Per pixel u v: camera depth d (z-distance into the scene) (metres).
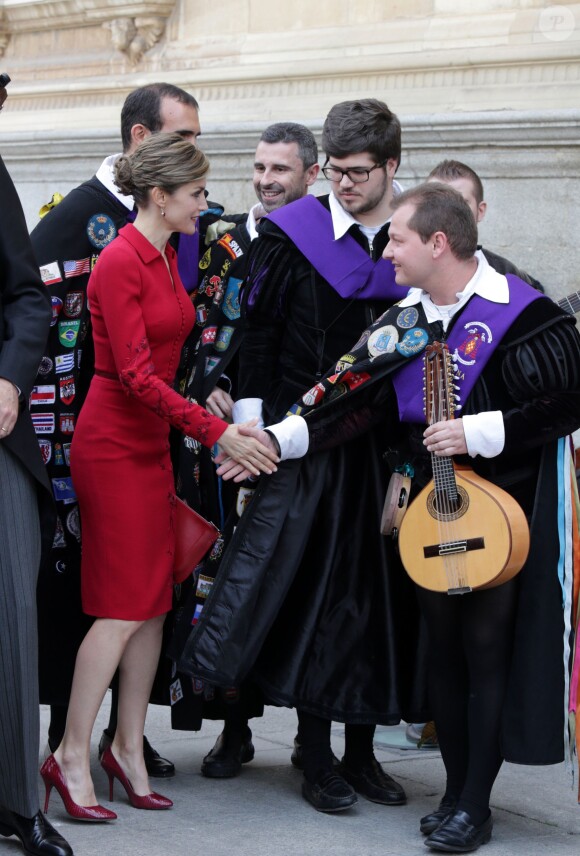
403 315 11.20
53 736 12.74
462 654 11.13
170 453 12.51
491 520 10.56
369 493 11.84
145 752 12.77
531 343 10.67
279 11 21.17
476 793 10.84
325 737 11.88
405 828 11.28
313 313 11.99
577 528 10.92
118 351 11.07
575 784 12.69
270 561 11.61
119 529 11.27
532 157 17.55
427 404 10.89
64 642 12.17
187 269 12.53
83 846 10.55
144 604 11.32
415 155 18.59
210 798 11.99
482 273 11.01
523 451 10.74
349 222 11.89
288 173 13.83
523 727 10.71
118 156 12.27
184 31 22.56
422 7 19.44
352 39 20.05
